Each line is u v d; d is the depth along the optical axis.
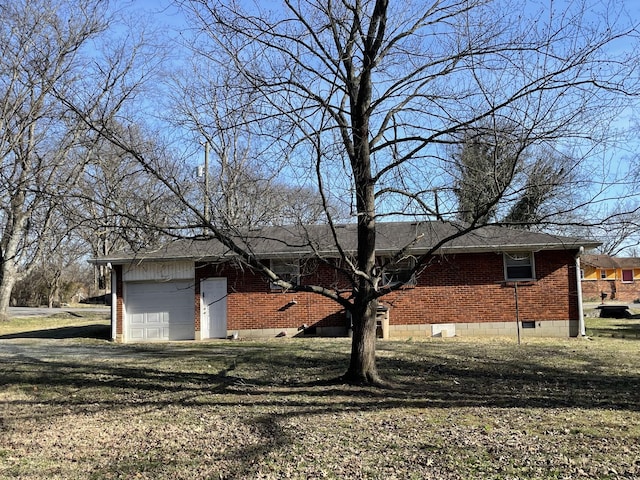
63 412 8.87
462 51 8.84
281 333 19.41
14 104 16.06
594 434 7.02
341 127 8.73
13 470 6.13
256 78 8.54
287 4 8.84
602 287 44.16
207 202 8.90
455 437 6.93
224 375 11.76
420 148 9.18
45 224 17.44
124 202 8.68
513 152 8.03
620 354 13.97
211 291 19.81
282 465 6.07
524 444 6.61
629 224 7.71
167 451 6.71
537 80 7.80
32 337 21.19
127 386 10.68
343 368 12.31
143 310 19.94
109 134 8.42
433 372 11.81
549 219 8.23
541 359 13.27
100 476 5.91
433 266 19.11
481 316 18.91
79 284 56.41
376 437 6.99
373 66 9.52
